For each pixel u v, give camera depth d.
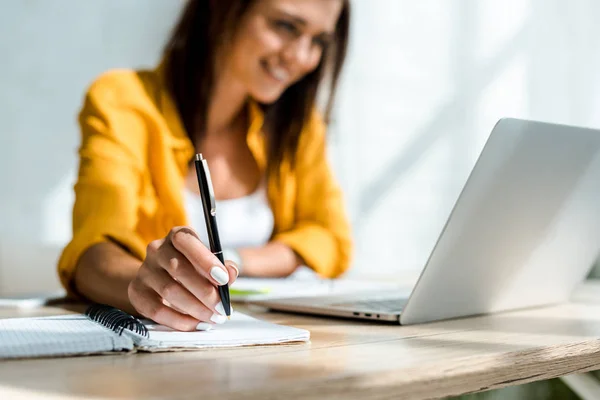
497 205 0.72
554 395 1.35
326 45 1.59
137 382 0.46
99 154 1.33
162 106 1.52
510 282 0.83
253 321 0.72
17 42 2.30
